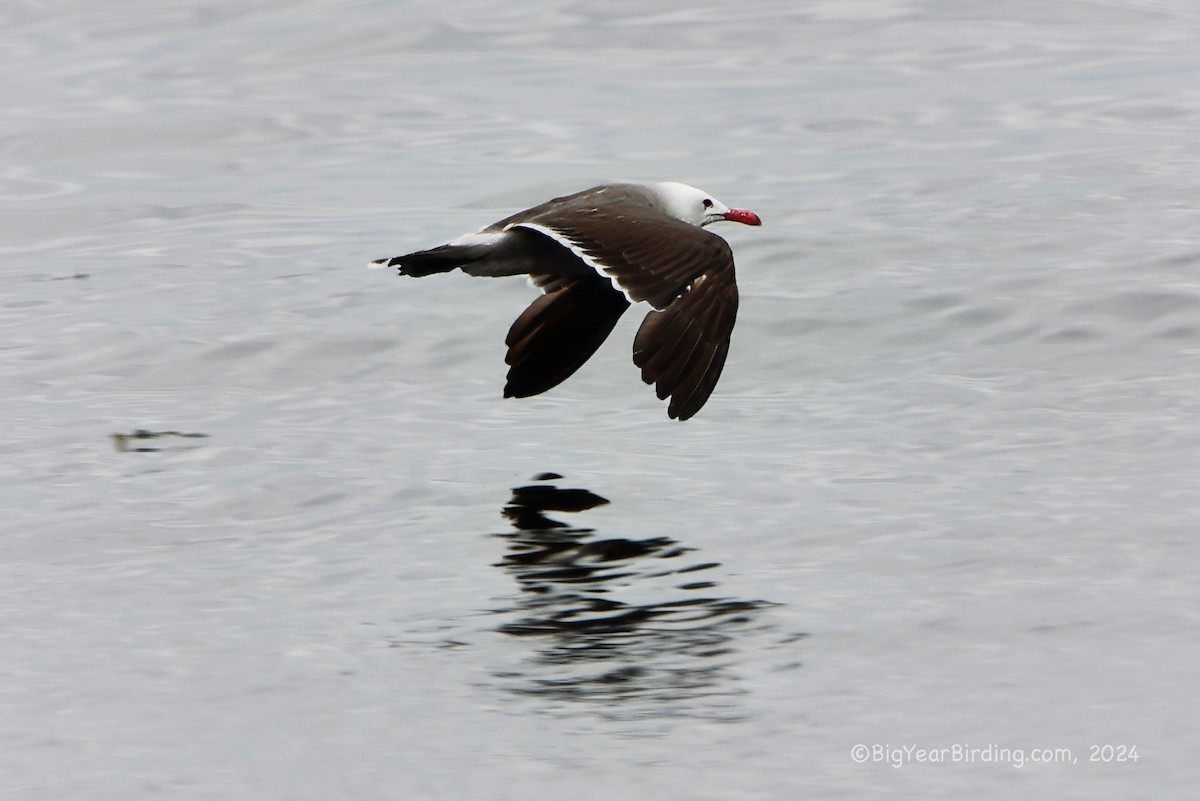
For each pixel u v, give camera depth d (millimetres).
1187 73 28312
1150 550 10969
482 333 17141
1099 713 8742
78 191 24547
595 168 24094
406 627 10289
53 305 19016
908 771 8250
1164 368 14969
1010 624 9914
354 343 16969
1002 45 31141
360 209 22797
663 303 9828
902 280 17734
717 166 23828
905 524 11703
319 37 33656
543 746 8641
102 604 10859
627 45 32281
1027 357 15562
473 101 28641
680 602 10500
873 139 24969
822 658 9578
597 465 13375
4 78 31672
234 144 26797
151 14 36406
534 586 10867
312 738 8844
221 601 10844
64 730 9031
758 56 31031
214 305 18562
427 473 13320
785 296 17594
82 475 13578
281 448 14078
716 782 8211
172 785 8391
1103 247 18375
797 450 13531
